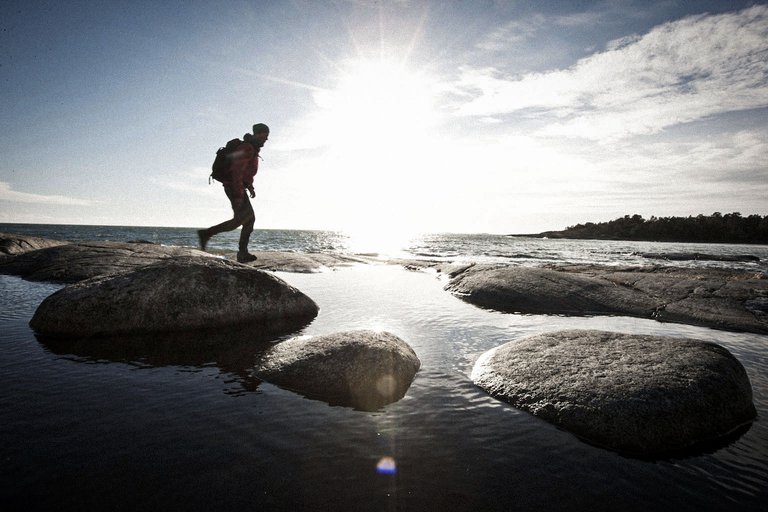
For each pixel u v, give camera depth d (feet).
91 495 7.09
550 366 13.15
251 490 7.39
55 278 29.78
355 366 12.92
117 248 37.29
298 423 10.09
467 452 9.10
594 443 9.88
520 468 8.57
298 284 34.91
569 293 28.89
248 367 14.08
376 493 7.46
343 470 8.14
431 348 17.39
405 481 7.87
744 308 25.31
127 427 9.50
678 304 26.66
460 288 32.71
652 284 30.78
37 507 6.75
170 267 20.13
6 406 10.33
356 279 39.34
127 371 13.29
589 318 24.86
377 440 9.42
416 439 9.57
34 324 17.89
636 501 7.61
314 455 8.64
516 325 22.15
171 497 7.13
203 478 7.68
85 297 18.03
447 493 7.56
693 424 10.42
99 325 17.67
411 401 11.82
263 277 22.03
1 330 17.53
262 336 18.20
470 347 17.69
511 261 77.71
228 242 154.30
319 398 11.68
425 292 32.63
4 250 42.86
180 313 19.01
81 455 8.26
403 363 13.85
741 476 8.65
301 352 14.10
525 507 7.27
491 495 7.56
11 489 7.14
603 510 7.30
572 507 7.34
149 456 8.33
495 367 13.97
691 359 12.55
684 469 8.89
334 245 170.50
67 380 12.28
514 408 11.63
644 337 14.69
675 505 7.54
